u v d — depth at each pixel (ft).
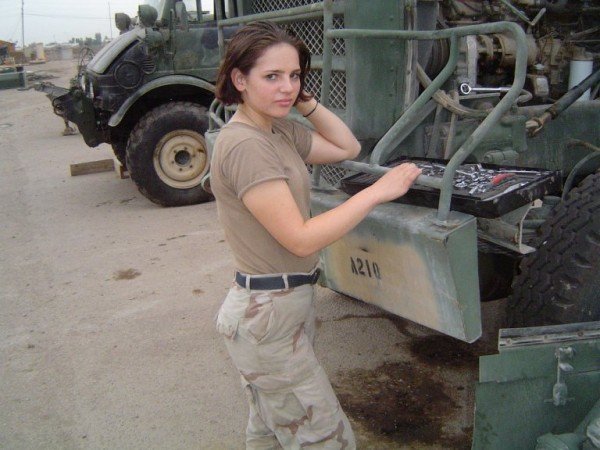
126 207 20.33
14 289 13.83
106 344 11.05
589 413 5.44
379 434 8.05
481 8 10.34
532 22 10.25
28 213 20.17
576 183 10.24
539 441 5.43
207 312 12.06
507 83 10.91
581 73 10.67
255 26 5.20
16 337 11.54
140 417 8.86
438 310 6.26
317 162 6.53
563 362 5.42
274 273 5.46
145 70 19.17
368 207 5.28
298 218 5.07
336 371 9.59
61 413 9.07
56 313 12.46
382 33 7.02
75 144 33.83
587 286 6.65
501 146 8.60
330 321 11.22
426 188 6.34
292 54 5.19
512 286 7.49
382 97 8.14
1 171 27.30
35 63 124.26
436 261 5.91
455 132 8.32
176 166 19.61
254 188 5.00
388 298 6.91
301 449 5.79
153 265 14.74
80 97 20.13
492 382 5.37
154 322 11.78
